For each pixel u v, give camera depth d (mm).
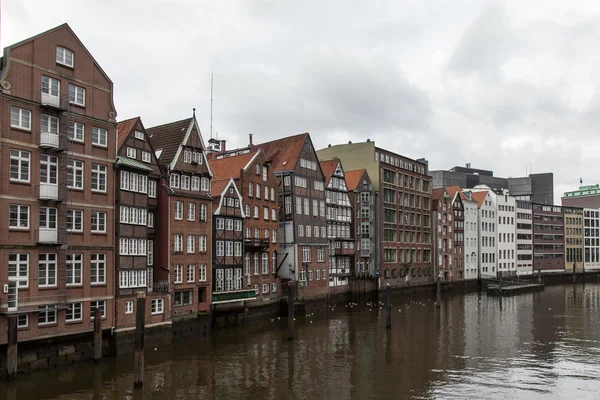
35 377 31984
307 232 66938
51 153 34438
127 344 39062
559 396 30766
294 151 67375
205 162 50062
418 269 94125
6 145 31844
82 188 36344
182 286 45969
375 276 81312
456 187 110000
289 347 43156
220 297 50031
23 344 32250
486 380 34000
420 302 80125
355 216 78688
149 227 44812
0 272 31234
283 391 31281
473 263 111312
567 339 48219
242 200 56562
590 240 149375
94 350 35219
